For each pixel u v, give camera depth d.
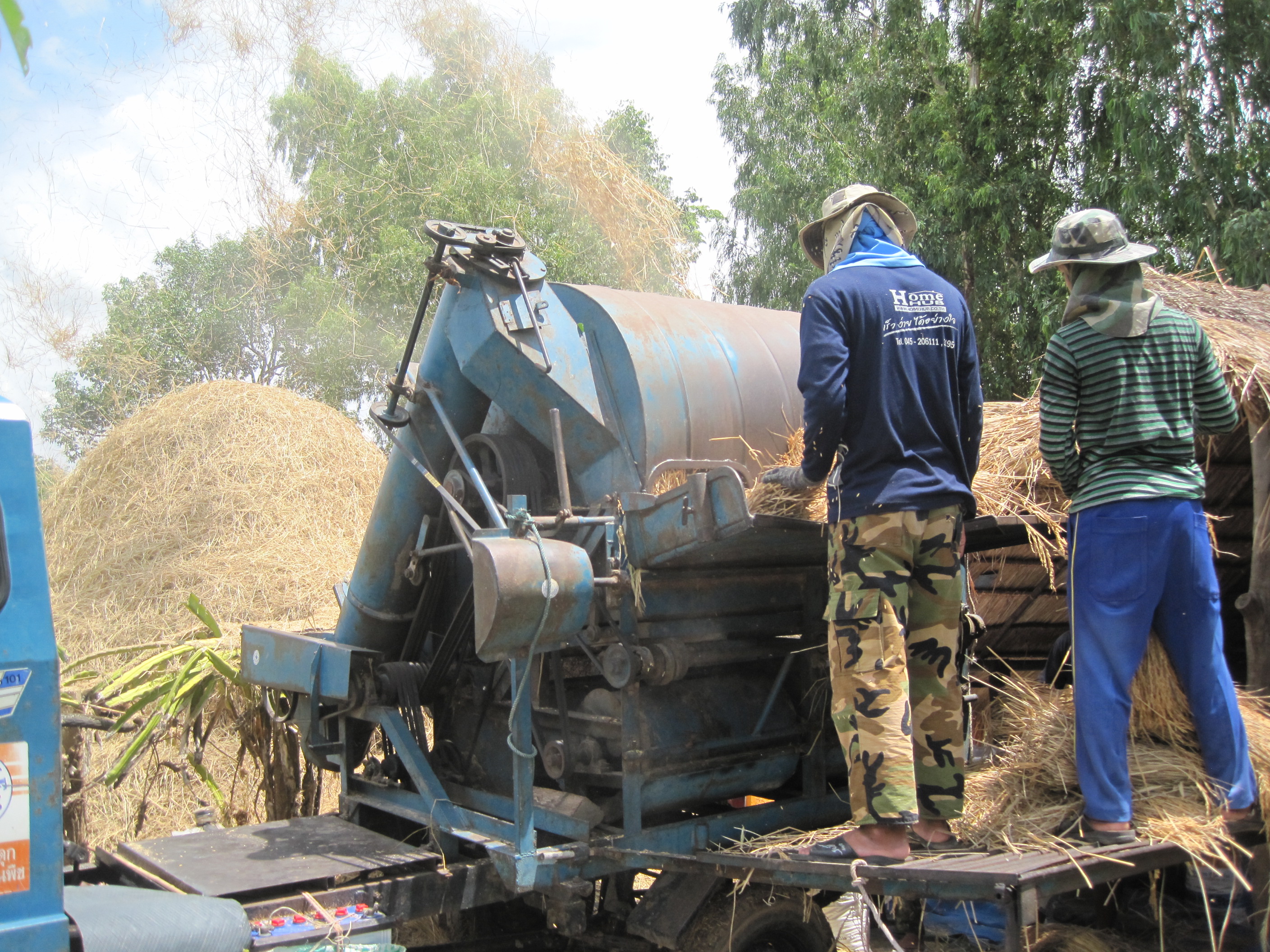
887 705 2.91
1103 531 2.99
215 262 13.40
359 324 11.86
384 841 3.86
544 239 9.71
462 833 3.67
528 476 3.83
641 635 3.53
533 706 3.99
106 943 2.64
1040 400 3.36
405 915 3.35
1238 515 5.36
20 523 2.49
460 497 3.94
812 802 3.95
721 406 3.84
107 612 7.84
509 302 3.68
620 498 3.51
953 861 2.83
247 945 2.94
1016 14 13.91
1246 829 3.01
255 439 9.05
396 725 4.11
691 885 3.54
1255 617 3.96
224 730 5.76
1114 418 3.03
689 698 3.77
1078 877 2.67
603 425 3.65
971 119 13.98
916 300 3.07
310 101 11.07
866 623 2.95
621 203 6.38
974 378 3.21
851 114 16.09
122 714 4.79
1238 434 4.59
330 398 12.45
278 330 12.84
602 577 3.63
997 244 13.57
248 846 3.76
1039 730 3.49
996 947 4.17
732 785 3.79
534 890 3.47
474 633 4.27
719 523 3.15
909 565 3.01
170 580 7.90
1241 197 11.47
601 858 3.52
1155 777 3.10
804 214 15.77
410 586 4.36
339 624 4.55
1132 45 11.91
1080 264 3.13
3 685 2.42
